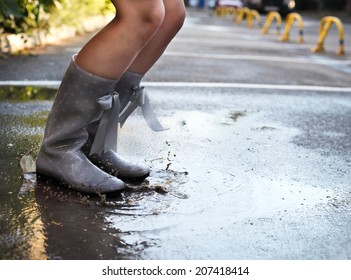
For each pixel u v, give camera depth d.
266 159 3.82
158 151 3.83
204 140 4.22
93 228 2.55
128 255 2.34
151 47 2.99
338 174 3.59
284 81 7.47
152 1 2.63
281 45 13.66
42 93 5.68
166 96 5.92
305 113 5.49
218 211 2.81
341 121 5.21
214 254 2.38
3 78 6.41
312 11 42.22
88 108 2.86
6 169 3.26
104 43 2.70
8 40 8.26
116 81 2.83
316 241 2.55
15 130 4.21
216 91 6.41
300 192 3.19
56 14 10.71
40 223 2.57
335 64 9.87
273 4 32.81
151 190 3.02
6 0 7.07
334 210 2.94
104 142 2.97
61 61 7.93
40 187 2.98
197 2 51.25
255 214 2.81
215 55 10.18
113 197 2.89
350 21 31.08
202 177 3.31
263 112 5.42
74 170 2.92
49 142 2.97
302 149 4.15
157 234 2.52
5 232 2.47
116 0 2.64
